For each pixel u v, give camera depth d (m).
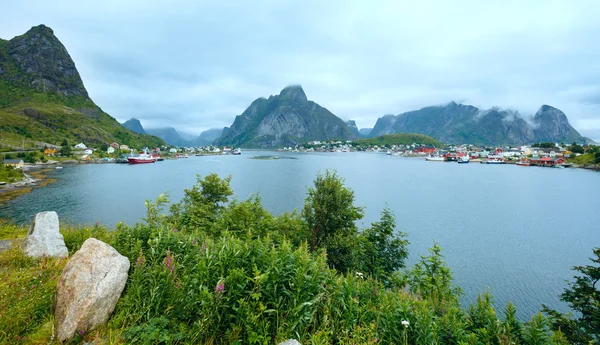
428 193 78.38
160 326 5.19
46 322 5.38
